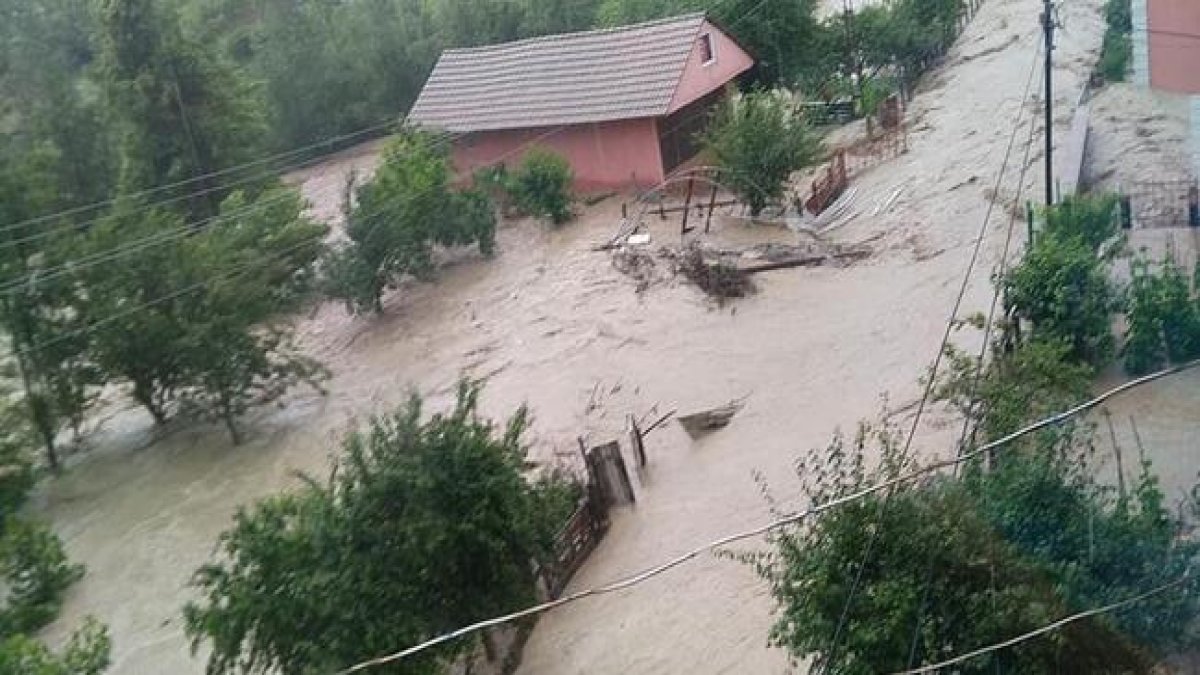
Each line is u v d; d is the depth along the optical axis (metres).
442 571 13.82
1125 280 19.50
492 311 27.42
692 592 15.45
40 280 23.59
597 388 22.50
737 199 30.41
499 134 35.91
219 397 24.17
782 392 20.67
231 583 13.58
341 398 24.89
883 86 37.28
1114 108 29.94
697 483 18.33
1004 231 24.56
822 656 10.27
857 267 25.28
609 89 34.06
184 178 35.53
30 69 43.41
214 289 23.59
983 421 13.41
